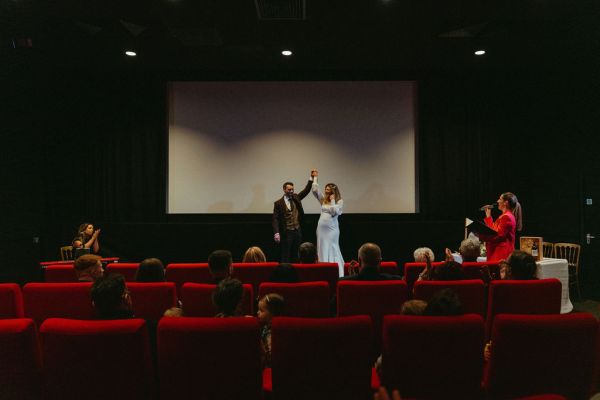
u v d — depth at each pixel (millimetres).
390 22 4547
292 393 1761
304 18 4398
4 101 5883
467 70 6543
